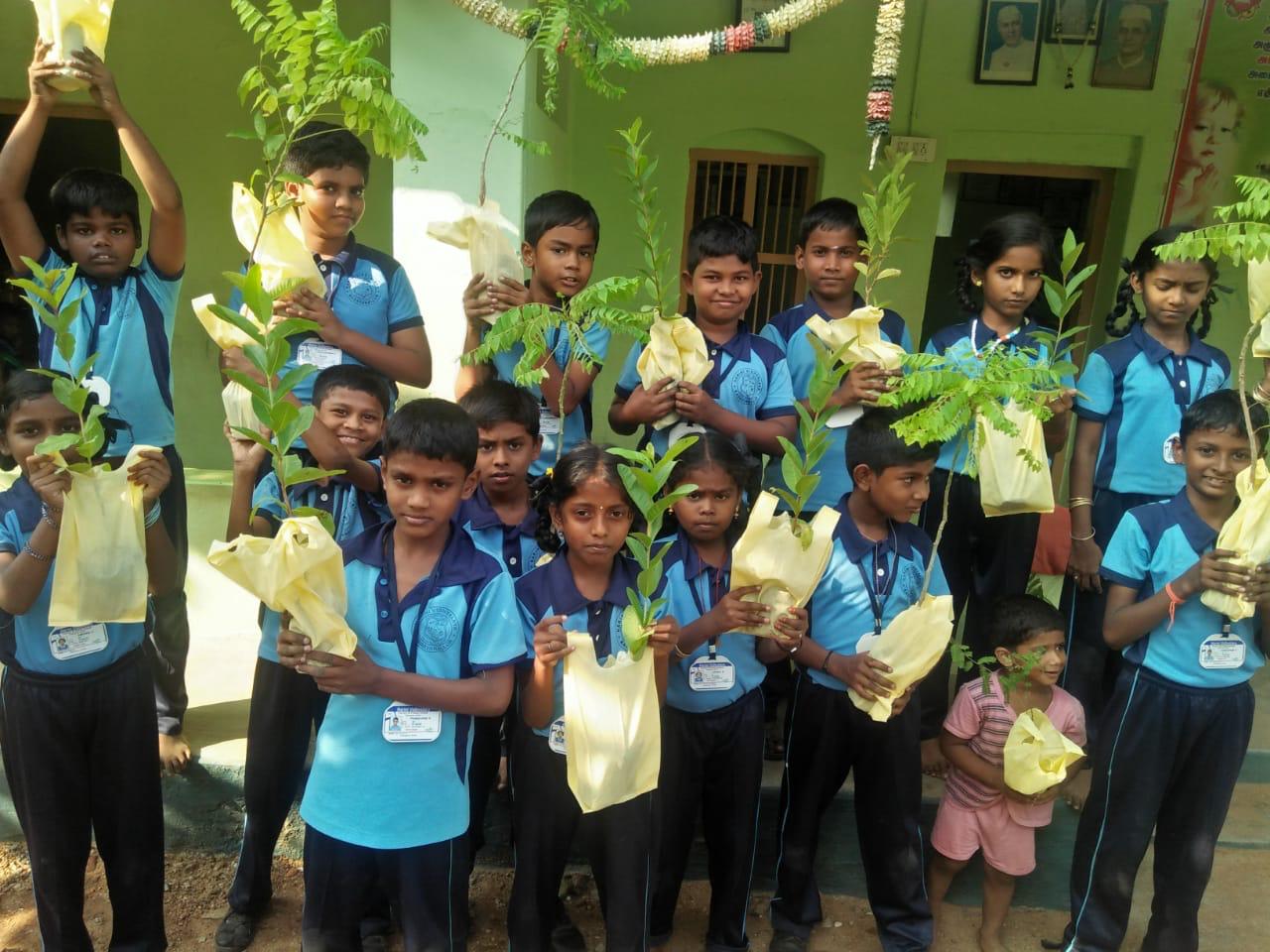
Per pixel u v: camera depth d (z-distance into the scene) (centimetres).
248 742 225
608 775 177
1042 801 235
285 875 258
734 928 224
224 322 212
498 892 255
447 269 315
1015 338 254
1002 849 235
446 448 168
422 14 302
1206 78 480
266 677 222
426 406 173
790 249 532
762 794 258
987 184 684
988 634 241
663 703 196
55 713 192
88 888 249
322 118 347
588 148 509
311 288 227
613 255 521
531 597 197
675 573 208
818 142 505
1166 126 488
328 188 238
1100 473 263
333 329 233
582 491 184
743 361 252
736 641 211
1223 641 207
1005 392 184
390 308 257
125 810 202
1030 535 268
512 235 315
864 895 263
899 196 228
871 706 203
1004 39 486
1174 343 256
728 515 205
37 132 203
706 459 200
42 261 223
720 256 245
